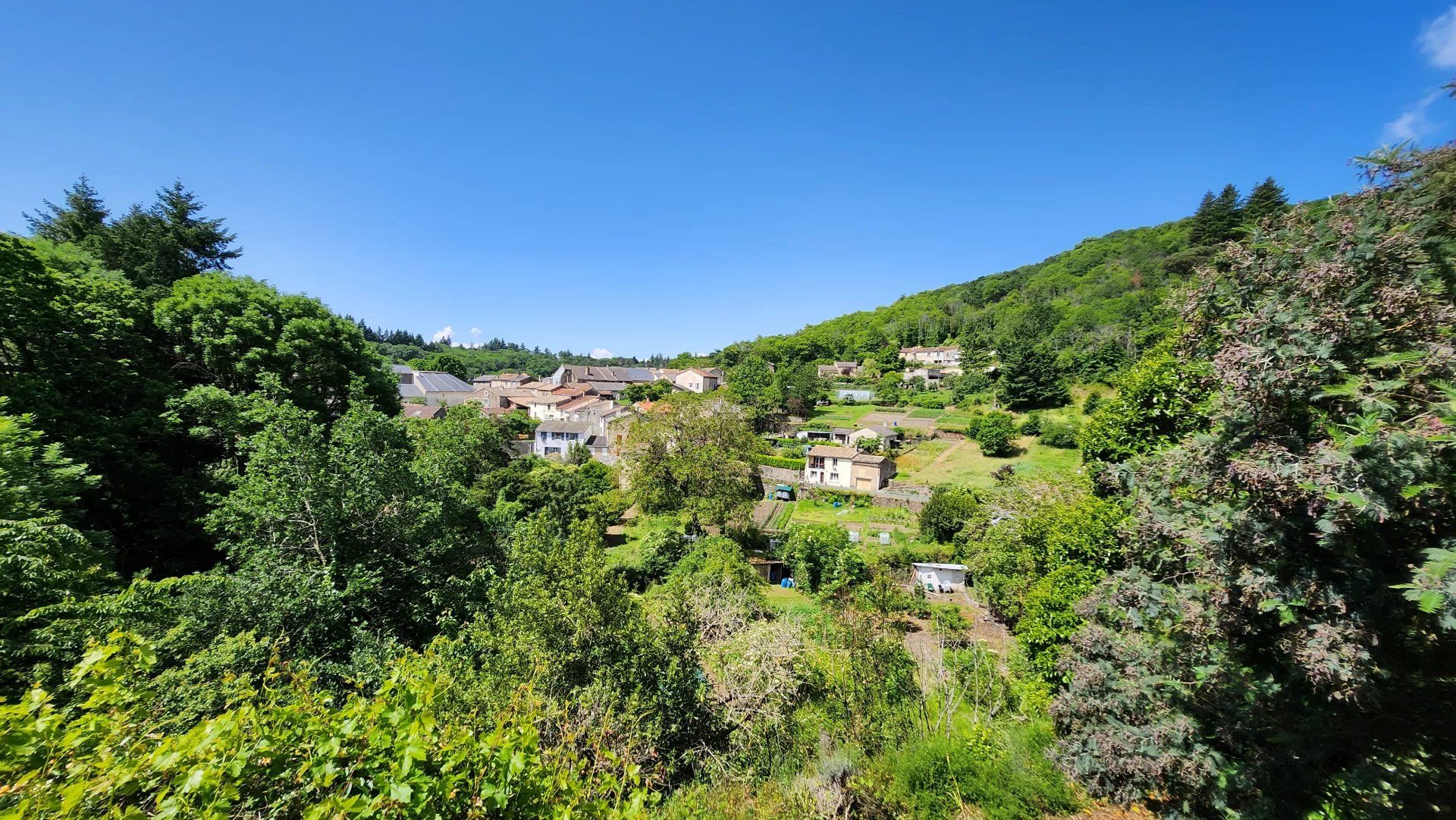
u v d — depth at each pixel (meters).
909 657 9.07
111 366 15.34
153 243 23.81
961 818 5.38
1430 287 3.59
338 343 22.92
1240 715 4.47
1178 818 4.99
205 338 18.59
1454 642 3.55
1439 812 3.43
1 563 6.41
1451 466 3.09
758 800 5.54
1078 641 6.04
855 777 5.75
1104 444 8.44
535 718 4.73
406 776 2.27
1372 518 3.19
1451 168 3.65
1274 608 3.67
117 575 8.63
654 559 17.80
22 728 1.90
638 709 6.39
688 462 24.77
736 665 8.27
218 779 2.02
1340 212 4.03
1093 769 5.55
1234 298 4.43
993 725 6.85
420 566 11.51
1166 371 7.66
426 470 13.38
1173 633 4.97
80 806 1.91
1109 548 7.69
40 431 10.25
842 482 38.03
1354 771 3.76
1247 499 3.90
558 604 7.03
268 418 10.80
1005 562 13.43
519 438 53.16
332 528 10.34
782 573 21.94
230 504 10.30
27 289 12.89
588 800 3.29
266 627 8.38
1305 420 3.88
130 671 2.64
